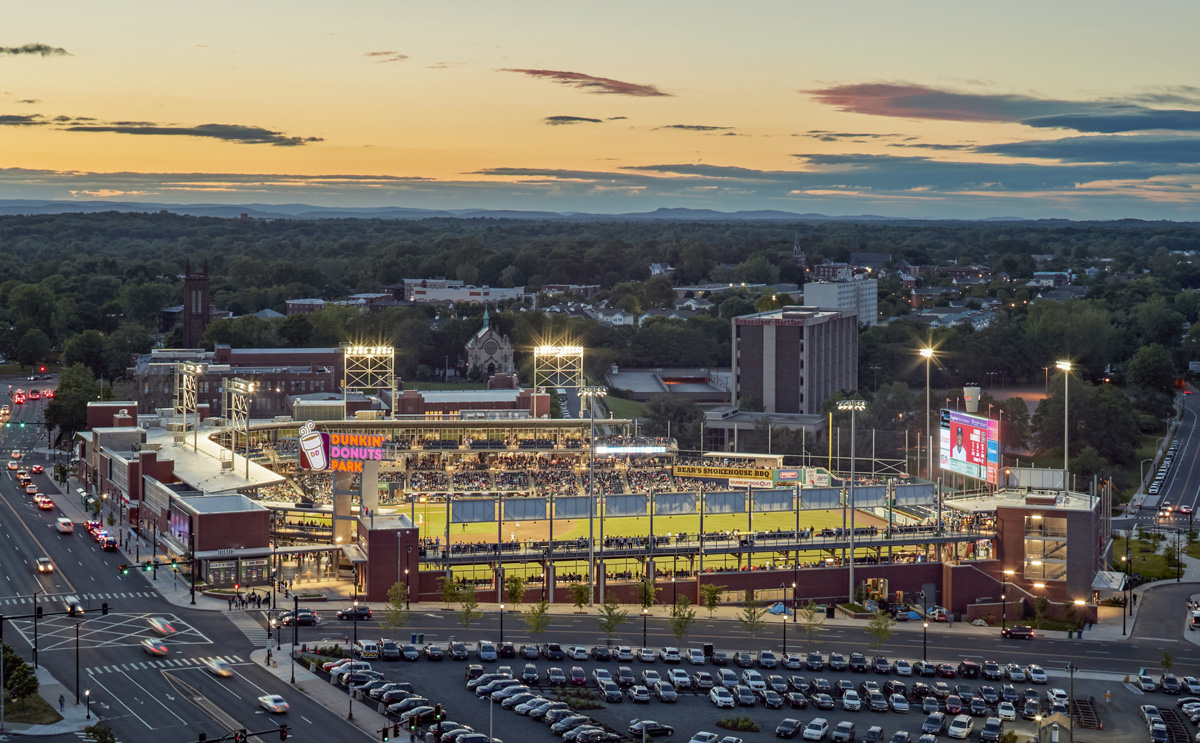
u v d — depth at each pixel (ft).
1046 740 430.20
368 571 580.30
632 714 443.32
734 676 489.26
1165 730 439.63
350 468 630.33
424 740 402.31
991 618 609.42
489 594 600.80
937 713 448.24
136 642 505.25
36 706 429.79
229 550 600.80
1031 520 632.38
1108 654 551.18
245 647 501.15
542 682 472.85
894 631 579.07
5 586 586.86
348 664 469.57
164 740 399.44
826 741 422.00
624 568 643.86
